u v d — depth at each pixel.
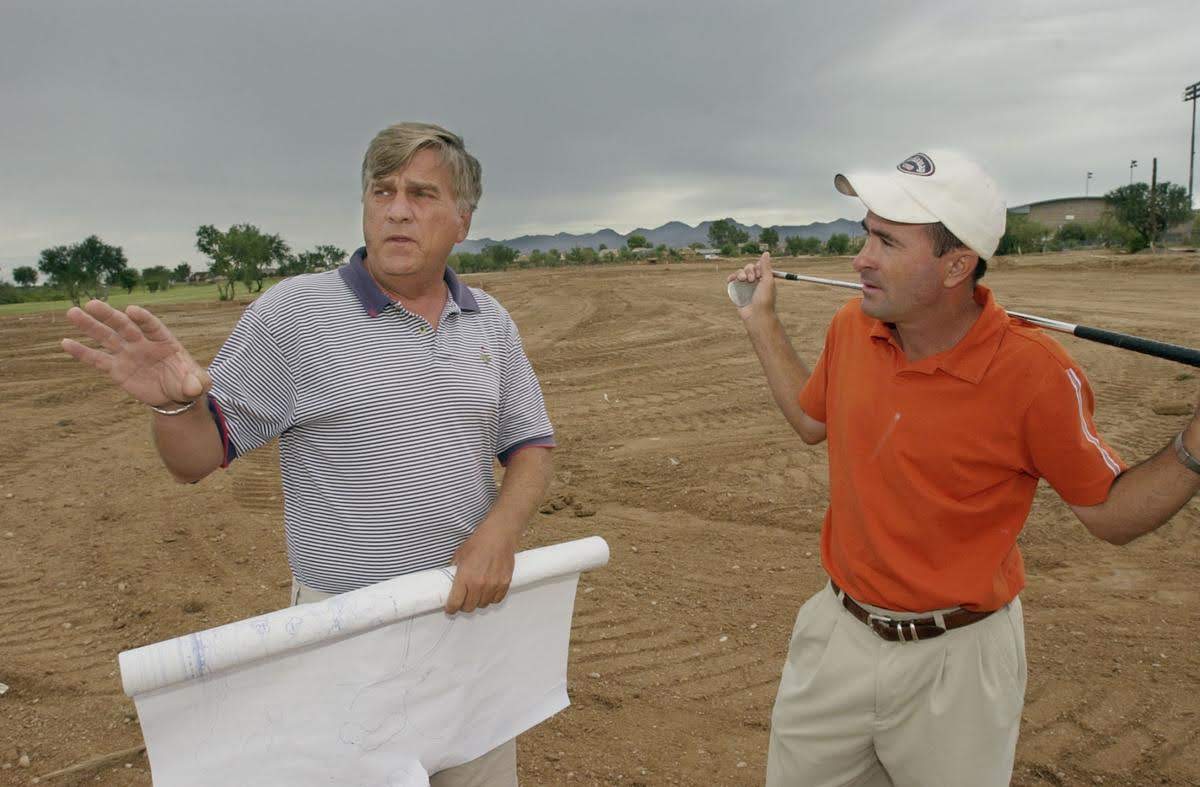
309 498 1.98
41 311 33.50
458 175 2.00
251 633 1.65
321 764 1.85
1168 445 1.80
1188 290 19.91
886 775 2.38
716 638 4.17
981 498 2.00
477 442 2.07
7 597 4.81
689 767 3.20
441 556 2.03
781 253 73.88
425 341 1.98
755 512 5.93
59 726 3.53
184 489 6.79
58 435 8.80
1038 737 3.31
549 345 14.70
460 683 2.00
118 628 4.43
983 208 1.84
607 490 6.50
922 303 1.93
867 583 2.11
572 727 3.47
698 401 9.64
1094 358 10.80
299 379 1.88
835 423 2.21
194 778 1.71
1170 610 4.31
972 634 2.04
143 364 1.58
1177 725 3.35
